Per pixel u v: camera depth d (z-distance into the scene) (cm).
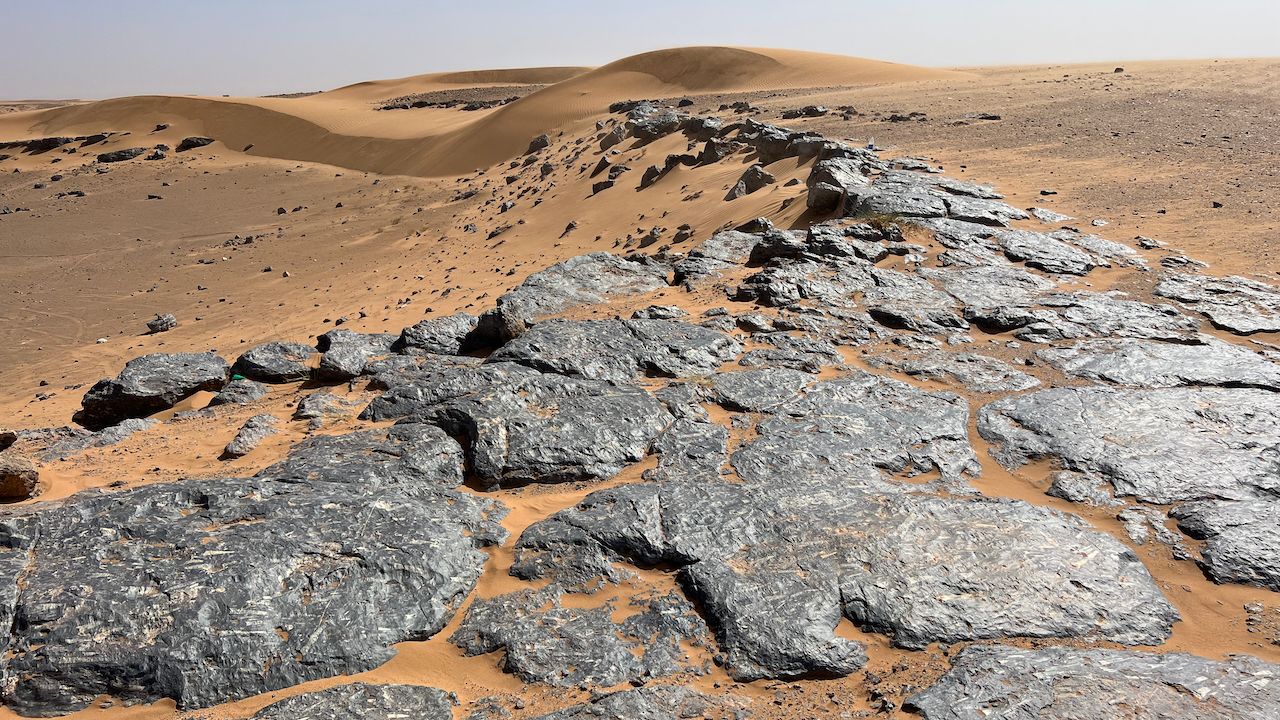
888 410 962
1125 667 535
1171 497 768
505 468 841
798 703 541
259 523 681
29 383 2483
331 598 608
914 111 4266
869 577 640
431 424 913
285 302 3272
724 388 1027
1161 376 1048
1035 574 644
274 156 7681
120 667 542
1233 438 859
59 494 869
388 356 1380
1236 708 493
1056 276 1561
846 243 1731
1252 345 1190
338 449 856
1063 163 2655
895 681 552
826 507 736
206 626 569
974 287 1480
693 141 4591
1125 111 3506
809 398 999
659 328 1229
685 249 2584
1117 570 654
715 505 737
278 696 543
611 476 845
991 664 543
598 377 1080
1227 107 3331
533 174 5316
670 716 525
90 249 4531
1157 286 1466
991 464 859
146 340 2884
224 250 4403
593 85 7494
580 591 654
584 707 530
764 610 609
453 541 688
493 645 599
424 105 9769
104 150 8075
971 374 1095
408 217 4884
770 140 3588
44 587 593
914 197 2075
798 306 1399
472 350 1380
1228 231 1800
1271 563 666
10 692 531
